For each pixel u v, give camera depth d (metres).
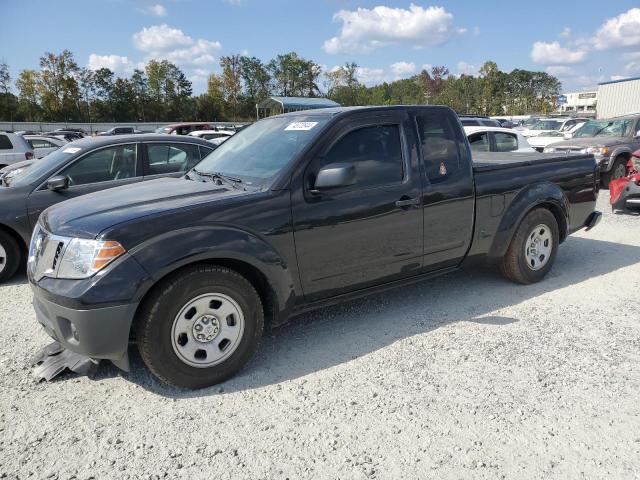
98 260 2.91
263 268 3.35
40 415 2.99
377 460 2.54
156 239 3.03
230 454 2.62
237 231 3.28
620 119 12.99
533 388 3.17
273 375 3.42
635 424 2.79
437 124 4.32
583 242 6.87
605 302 4.61
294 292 3.59
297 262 3.56
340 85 88.56
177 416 2.96
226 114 83.38
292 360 3.62
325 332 4.09
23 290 5.44
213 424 2.88
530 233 4.93
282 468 2.50
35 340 4.07
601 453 2.57
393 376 3.35
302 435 2.76
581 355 3.58
